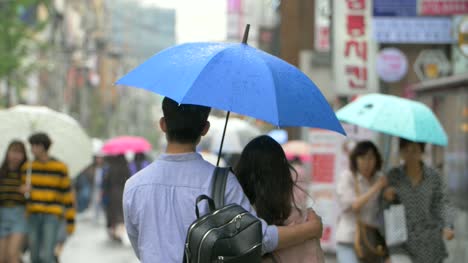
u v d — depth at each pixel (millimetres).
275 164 4914
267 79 4266
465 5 15227
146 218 4324
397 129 7777
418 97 17469
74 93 82125
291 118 4230
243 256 3982
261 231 4074
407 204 8141
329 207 15211
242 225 4020
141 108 151625
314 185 15344
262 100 4168
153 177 4379
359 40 14891
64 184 11695
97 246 19453
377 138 14641
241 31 48344
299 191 5027
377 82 14891
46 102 63344
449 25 15273
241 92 4148
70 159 13227
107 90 117125
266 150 4941
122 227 20453
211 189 4305
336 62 14906
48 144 11602
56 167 11656
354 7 14891
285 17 32094
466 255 13219
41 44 32906
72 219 11852
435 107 18250
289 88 4348
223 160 18859
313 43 31859
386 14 15008
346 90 14891
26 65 35438
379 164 8539
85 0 96312
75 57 82688
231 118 21172
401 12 15109
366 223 8328
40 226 11617
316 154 15336
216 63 4246
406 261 8219
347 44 14914
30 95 54469
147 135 152375
